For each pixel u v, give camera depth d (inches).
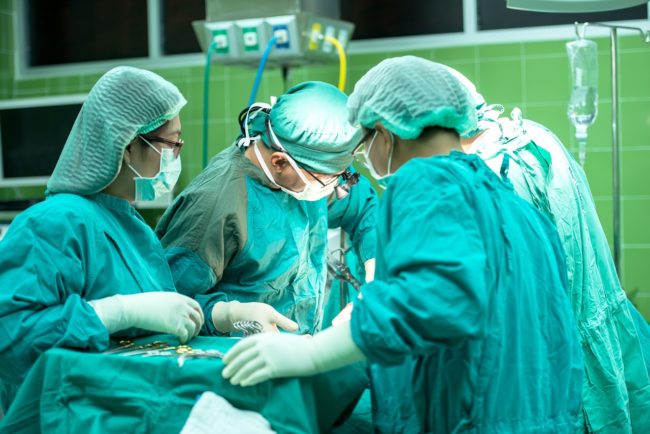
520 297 56.2
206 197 78.5
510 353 55.4
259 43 137.9
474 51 153.7
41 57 184.4
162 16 175.5
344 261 102.7
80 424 57.7
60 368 58.5
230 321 75.7
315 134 76.2
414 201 52.6
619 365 77.5
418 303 49.8
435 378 55.8
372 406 60.3
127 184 70.6
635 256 148.5
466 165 56.9
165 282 73.2
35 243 61.8
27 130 165.8
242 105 165.8
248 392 55.6
